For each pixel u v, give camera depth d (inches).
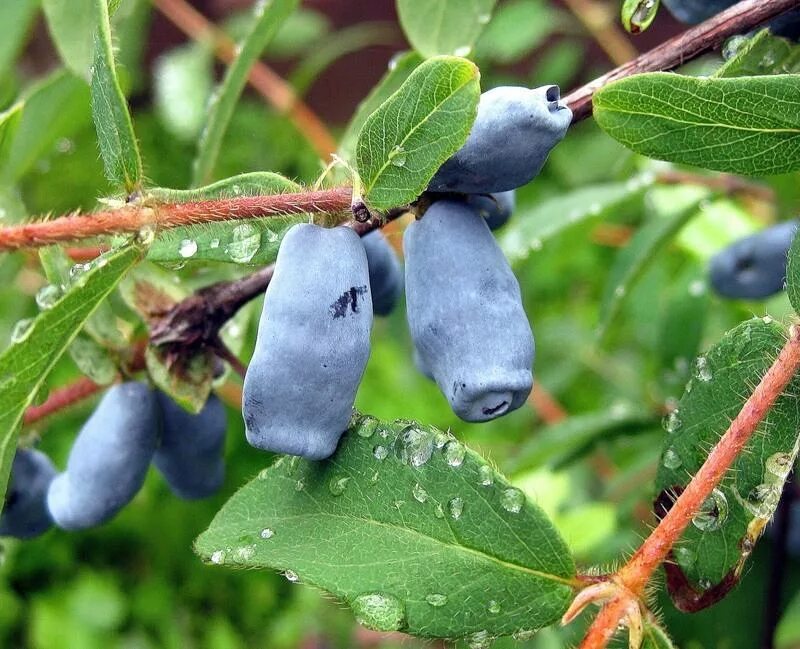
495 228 6.6
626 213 13.4
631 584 5.6
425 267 5.9
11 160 9.1
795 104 5.6
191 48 15.4
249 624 17.4
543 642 9.0
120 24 8.1
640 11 6.3
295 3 7.6
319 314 5.6
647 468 10.5
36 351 5.7
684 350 10.7
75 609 16.7
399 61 7.8
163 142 19.2
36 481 7.4
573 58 16.9
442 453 5.8
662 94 5.7
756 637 7.5
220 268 7.5
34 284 12.2
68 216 5.9
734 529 6.0
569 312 16.3
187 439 7.1
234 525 5.9
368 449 5.8
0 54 9.5
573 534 11.1
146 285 7.0
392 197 5.6
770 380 5.6
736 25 6.1
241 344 7.6
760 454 6.0
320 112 20.5
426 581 5.7
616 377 14.0
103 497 6.9
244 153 18.5
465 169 5.7
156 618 17.2
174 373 6.8
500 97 5.7
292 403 5.6
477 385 5.8
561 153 14.8
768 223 11.5
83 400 7.5
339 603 6.0
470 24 7.8
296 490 5.9
